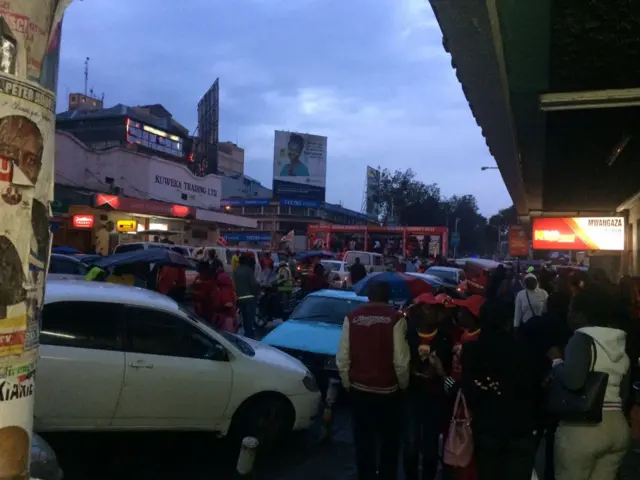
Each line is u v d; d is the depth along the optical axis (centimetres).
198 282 976
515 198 1436
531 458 367
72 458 547
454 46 450
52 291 536
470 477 392
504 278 1170
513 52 488
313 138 6588
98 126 3575
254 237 5619
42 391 493
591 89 577
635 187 1242
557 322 522
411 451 477
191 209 3058
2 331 140
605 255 1694
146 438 615
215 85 4309
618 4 403
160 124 4012
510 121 673
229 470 537
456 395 407
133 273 1078
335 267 2303
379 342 462
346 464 568
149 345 545
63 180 2616
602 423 347
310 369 778
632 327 504
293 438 647
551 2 404
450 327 486
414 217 6831
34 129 146
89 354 514
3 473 143
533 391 369
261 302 1473
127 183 2912
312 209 6594
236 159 8331
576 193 1342
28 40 144
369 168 7100
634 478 443
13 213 141
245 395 572
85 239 2581
